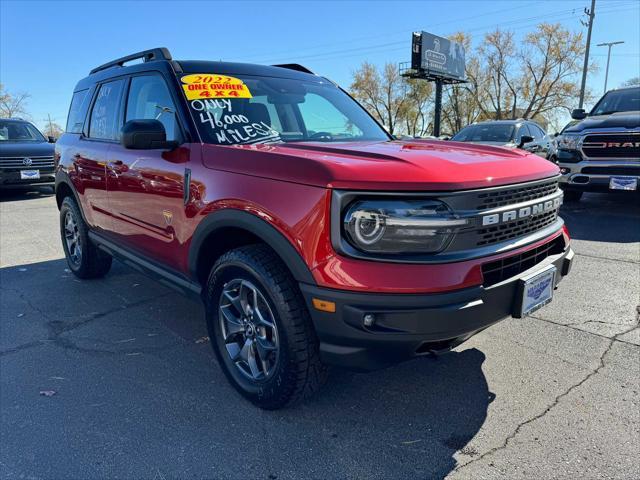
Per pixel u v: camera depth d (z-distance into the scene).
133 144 2.82
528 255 2.53
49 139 12.44
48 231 7.61
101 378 3.05
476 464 2.22
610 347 3.32
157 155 3.16
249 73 3.51
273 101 3.39
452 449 2.34
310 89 3.77
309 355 2.37
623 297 4.22
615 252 5.65
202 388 2.91
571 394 2.77
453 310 2.09
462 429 2.48
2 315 4.10
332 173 2.13
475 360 3.18
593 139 7.36
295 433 2.47
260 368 2.67
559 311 3.95
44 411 2.70
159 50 3.47
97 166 4.02
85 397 2.83
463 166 2.31
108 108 4.05
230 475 2.19
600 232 6.66
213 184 2.65
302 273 2.21
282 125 3.27
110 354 3.37
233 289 2.72
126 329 3.79
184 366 3.19
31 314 4.12
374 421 2.56
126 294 4.60
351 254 2.10
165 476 2.19
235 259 2.53
